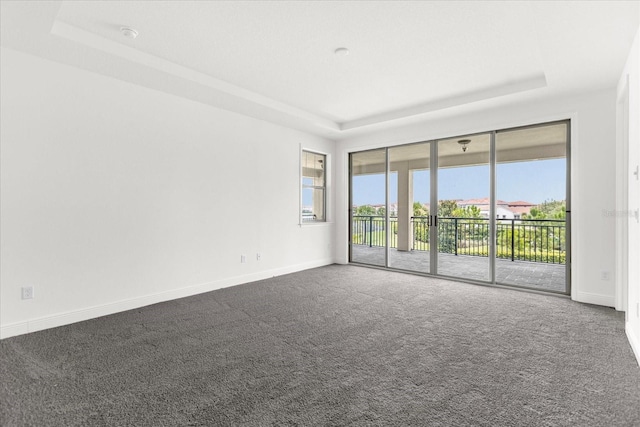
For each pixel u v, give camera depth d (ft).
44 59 9.30
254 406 5.56
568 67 9.71
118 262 10.84
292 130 17.33
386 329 9.17
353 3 7.41
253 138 15.34
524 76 11.45
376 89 12.82
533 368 6.88
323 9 7.64
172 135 12.34
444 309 10.98
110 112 10.68
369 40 9.06
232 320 9.93
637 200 7.52
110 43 9.04
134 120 11.27
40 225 9.21
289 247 17.22
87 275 10.13
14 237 8.77
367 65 10.66
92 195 10.25
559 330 9.05
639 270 7.32
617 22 7.34
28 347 7.95
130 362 7.18
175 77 10.72
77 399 5.75
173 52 9.77
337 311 10.78
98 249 10.38
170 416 5.27
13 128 8.76
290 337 8.61
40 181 9.21
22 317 8.88
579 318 10.06
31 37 8.14
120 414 5.32
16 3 6.76
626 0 6.56
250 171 15.21
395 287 14.03
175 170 12.43
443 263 16.16
